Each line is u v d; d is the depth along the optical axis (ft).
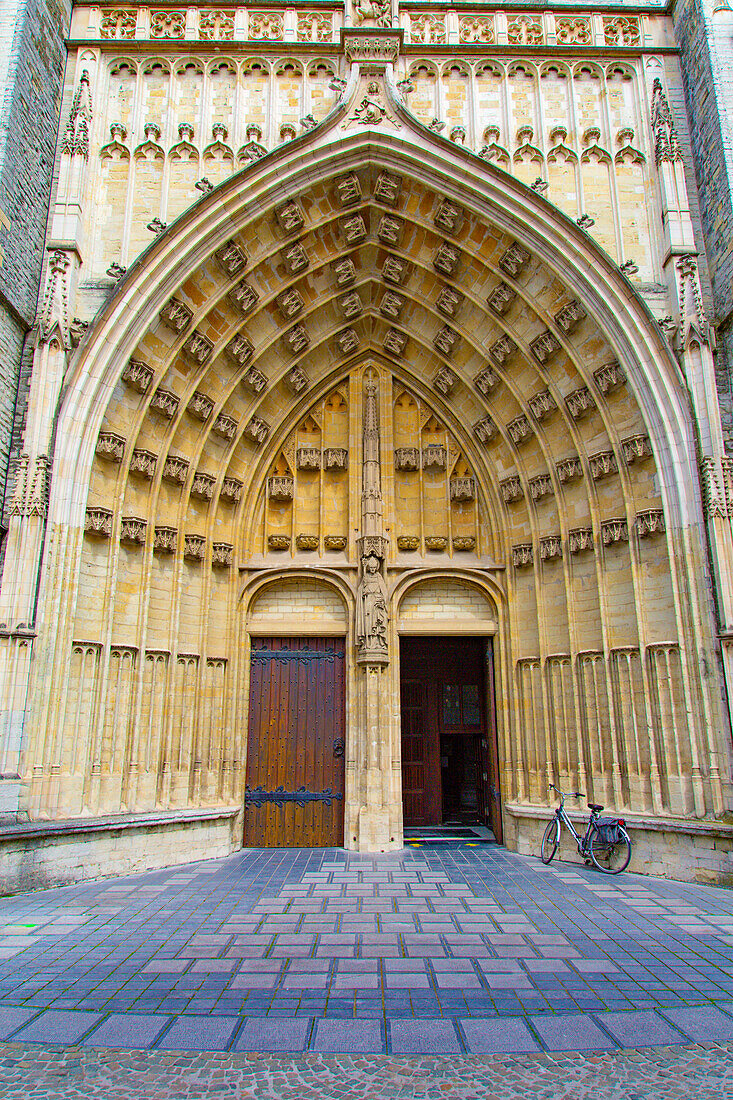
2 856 32.55
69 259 41.42
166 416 44.09
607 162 46.16
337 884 35.27
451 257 46.88
